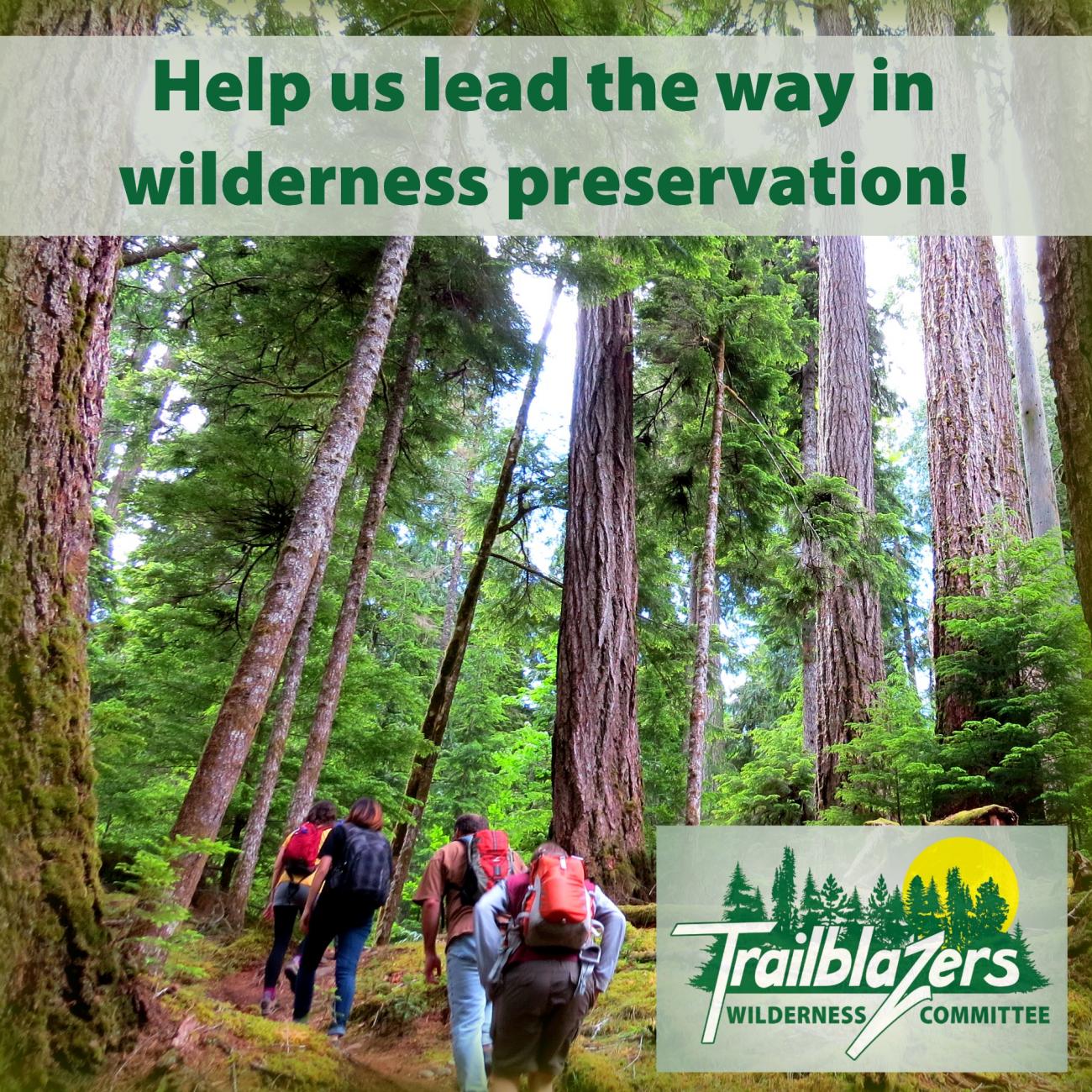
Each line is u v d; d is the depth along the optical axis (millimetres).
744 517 11320
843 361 9656
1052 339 2795
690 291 9453
